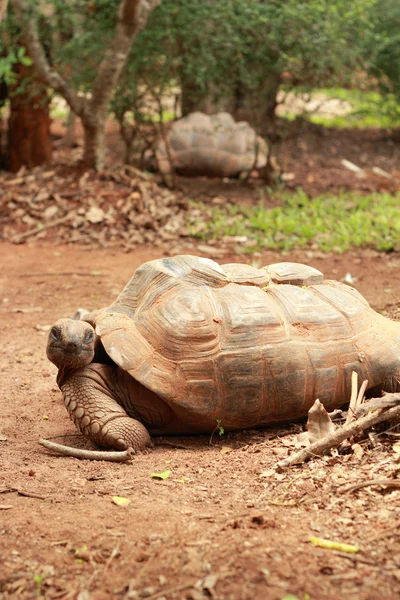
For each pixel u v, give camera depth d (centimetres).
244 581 243
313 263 823
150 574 252
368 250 870
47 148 1225
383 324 428
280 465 338
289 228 929
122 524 292
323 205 1048
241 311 396
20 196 1019
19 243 926
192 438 409
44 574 256
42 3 1070
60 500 321
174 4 1057
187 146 1211
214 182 1232
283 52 1091
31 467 366
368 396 416
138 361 380
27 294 745
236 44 1071
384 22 1299
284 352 392
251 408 391
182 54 1102
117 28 995
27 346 598
